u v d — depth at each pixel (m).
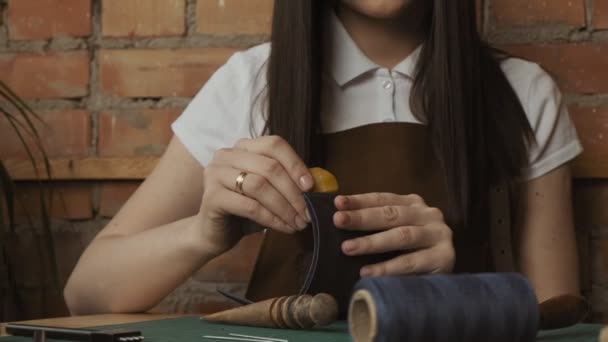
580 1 1.55
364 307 0.59
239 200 0.99
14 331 0.71
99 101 1.64
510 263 1.27
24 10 1.65
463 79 1.24
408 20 1.29
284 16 1.24
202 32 1.62
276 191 0.97
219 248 1.12
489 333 0.59
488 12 1.57
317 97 1.25
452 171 1.20
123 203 1.63
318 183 0.96
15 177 1.62
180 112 1.62
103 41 1.64
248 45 1.61
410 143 1.23
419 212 0.94
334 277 0.85
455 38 1.24
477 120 1.25
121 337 0.65
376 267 0.88
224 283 1.62
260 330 0.80
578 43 1.55
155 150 1.63
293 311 0.79
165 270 1.17
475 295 0.59
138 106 1.63
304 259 1.06
